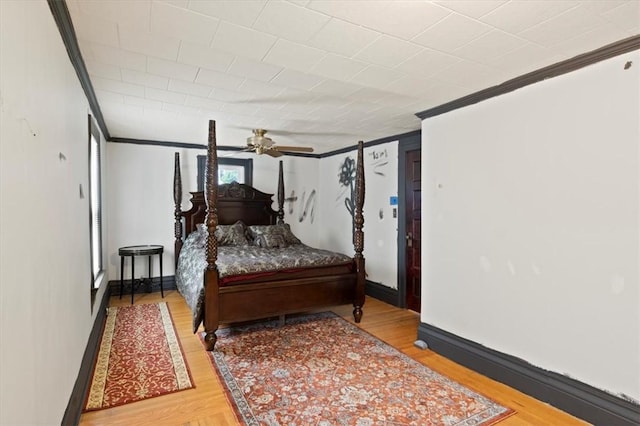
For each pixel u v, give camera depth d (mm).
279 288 3459
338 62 2205
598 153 2043
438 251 3086
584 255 2111
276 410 2174
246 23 1742
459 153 2896
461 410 2201
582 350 2123
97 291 3262
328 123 3861
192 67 2332
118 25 1775
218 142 5055
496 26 1747
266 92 2830
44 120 1419
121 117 3654
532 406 2258
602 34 1820
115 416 2088
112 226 4746
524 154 2418
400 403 2271
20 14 1140
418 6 1580
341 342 3287
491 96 2633
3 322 974
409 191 4395
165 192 5055
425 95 2801
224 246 4684
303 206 6082
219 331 3527
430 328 3154
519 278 2457
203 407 2195
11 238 1043
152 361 2814
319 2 1557
